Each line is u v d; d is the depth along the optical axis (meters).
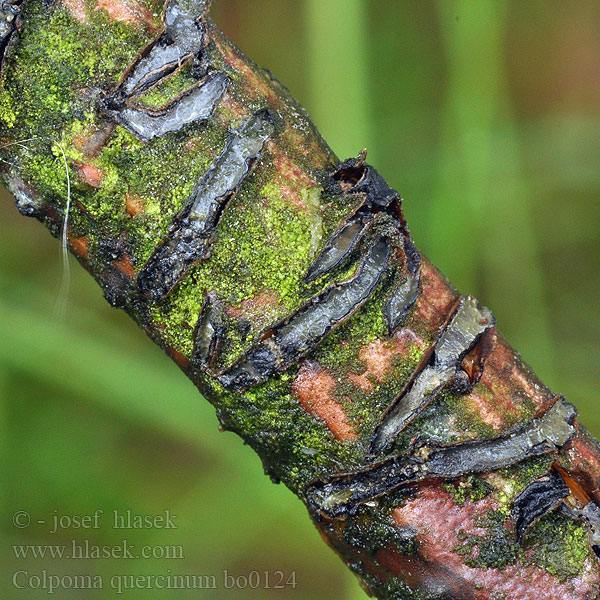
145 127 0.16
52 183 0.16
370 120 0.21
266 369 0.16
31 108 0.16
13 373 0.23
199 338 0.16
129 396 0.21
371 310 0.16
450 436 0.16
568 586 0.16
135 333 0.23
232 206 0.16
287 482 0.17
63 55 0.16
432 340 0.16
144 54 0.16
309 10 0.20
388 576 0.16
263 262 0.16
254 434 0.16
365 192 0.16
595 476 0.16
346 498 0.16
